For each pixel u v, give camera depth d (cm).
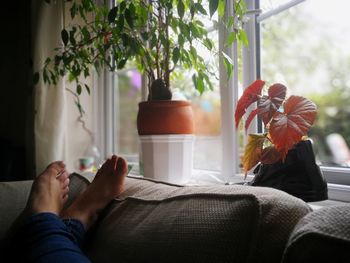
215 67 121
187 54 109
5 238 78
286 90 71
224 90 123
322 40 110
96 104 203
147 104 116
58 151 170
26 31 201
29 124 176
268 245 46
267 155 73
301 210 50
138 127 120
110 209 85
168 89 119
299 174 72
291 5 107
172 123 114
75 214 85
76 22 175
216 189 63
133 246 63
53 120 168
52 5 171
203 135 146
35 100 165
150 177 117
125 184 93
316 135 106
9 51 213
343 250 35
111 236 72
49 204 88
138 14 110
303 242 38
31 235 66
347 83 106
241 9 103
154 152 116
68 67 133
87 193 90
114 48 118
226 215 52
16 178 189
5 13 217
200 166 145
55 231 67
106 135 203
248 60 119
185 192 67
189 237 54
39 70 165
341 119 107
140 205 74
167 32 113
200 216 56
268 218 49
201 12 98
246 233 48
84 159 181
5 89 212
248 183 84
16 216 98
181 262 52
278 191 56
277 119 66
